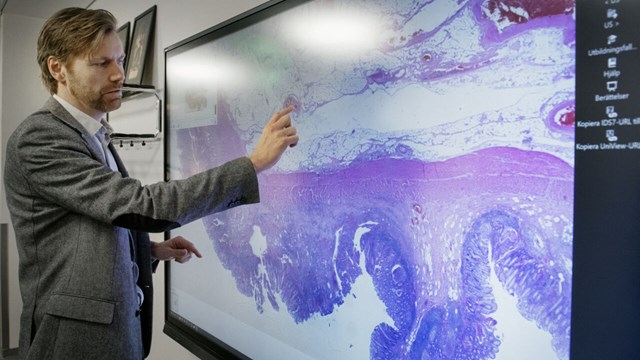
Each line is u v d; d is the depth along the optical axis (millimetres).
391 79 917
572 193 637
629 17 576
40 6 3602
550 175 661
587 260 617
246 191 976
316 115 1127
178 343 1980
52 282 1068
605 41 599
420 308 860
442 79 816
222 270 1571
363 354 992
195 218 965
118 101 1162
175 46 1833
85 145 1060
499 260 725
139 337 1158
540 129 671
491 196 737
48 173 987
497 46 727
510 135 710
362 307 996
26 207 1058
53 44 1061
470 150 769
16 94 3510
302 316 1185
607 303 597
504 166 719
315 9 1116
